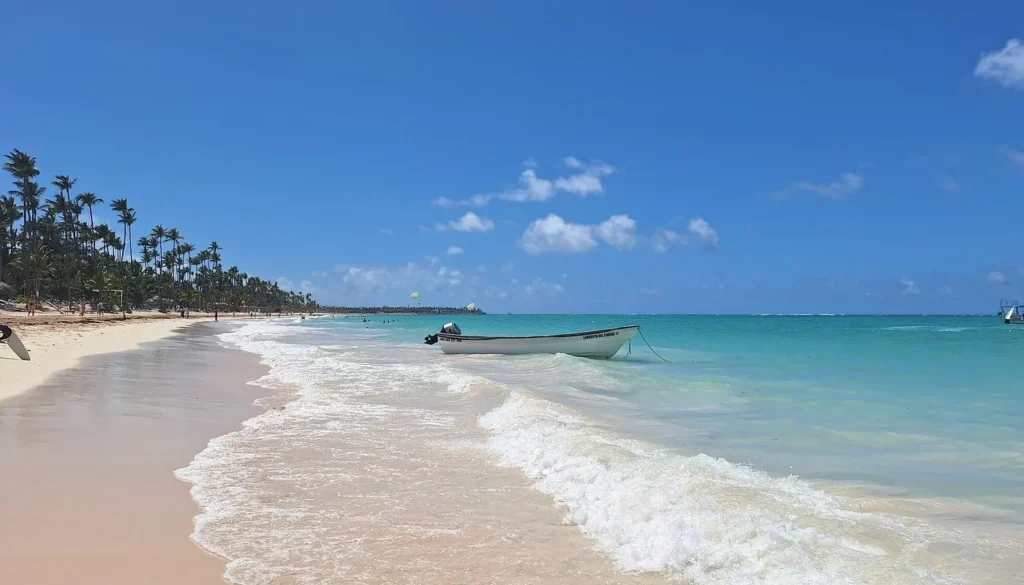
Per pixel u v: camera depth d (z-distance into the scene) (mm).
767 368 22141
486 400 13164
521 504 6367
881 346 34219
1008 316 82438
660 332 55906
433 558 4980
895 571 4426
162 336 40281
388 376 17969
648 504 5992
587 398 14203
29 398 12547
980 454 8742
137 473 7281
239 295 164500
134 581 4441
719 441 9586
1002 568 4664
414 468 7754
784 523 5391
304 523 5746
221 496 6512
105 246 107625
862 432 10344
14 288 80500
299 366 20984
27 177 82438
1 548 4969
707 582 4555
